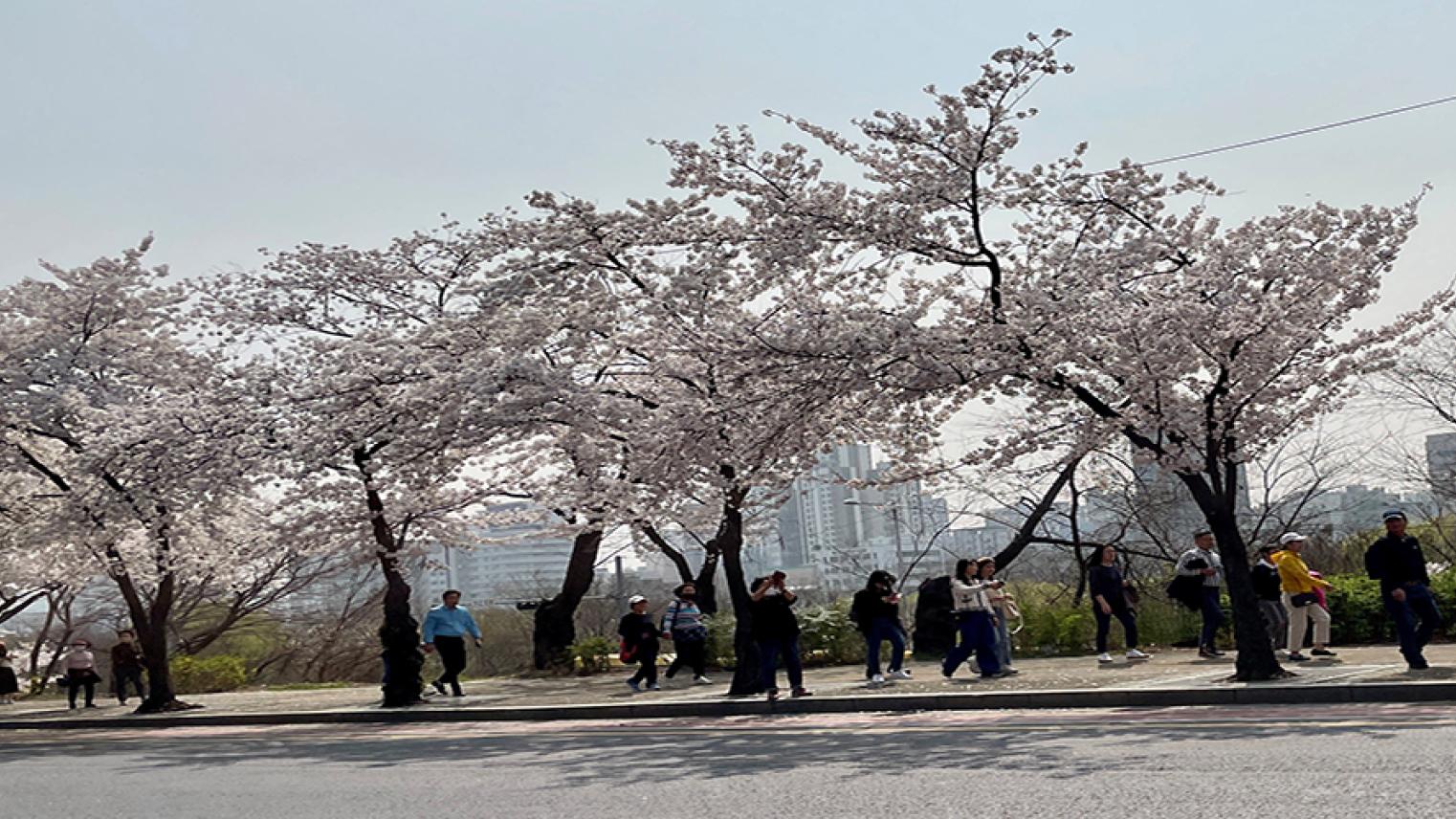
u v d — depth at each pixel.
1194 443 17.67
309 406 21.97
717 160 18.20
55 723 26.67
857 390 18.61
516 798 11.21
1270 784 9.27
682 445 19.58
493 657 52.28
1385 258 17.19
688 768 12.61
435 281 26.30
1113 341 17.16
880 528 75.88
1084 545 31.53
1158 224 18.44
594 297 19.92
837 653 27.12
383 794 12.00
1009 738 13.41
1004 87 17.33
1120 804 8.94
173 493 23.14
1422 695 13.95
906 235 17.91
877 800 9.83
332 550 27.55
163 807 12.22
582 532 28.92
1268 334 17.14
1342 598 22.59
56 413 25.75
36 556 32.34
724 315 19.67
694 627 25.11
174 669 37.06
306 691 32.84
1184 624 24.91
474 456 24.80
